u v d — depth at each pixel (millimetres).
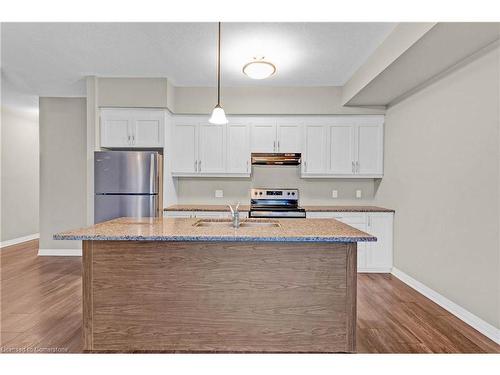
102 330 2246
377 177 4539
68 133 4965
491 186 2457
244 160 4566
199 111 4520
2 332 2512
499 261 2379
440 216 3107
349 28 2824
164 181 4242
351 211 4184
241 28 2846
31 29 2904
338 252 2246
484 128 2533
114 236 2061
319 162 4539
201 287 2256
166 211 4215
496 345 2348
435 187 3195
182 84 4430
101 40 3113
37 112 6043
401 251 3920
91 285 2244
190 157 4555
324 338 2252
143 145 4207
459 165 2828
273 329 2260
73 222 4973
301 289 2254
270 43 3133
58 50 3350
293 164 4598
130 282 2250
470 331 2566
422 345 2352
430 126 3297
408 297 3312
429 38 2391
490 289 2459
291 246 2248
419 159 3508
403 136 3898
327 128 4531
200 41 3117
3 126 5684
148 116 4215
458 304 2834
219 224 2814
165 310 2258
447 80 3016
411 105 3707
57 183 4965
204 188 4906
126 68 3852
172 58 3543
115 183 3859
